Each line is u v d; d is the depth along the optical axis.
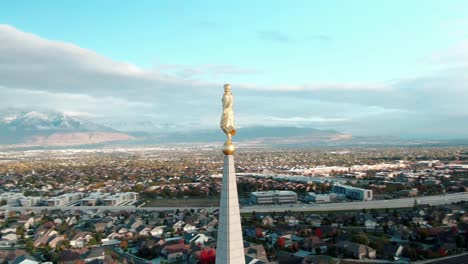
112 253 135.75
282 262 123.75
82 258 126.00
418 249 132.25
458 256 130.12
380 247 137.00
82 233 156.75
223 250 36.16
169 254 133.25
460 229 159.12
